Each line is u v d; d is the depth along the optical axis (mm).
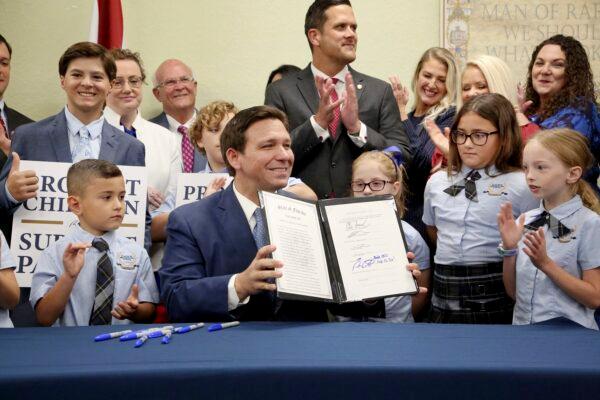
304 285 2521
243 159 2807
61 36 5465
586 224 2859
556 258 2867
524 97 4234
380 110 4102
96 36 5180
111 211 3137
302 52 5562
